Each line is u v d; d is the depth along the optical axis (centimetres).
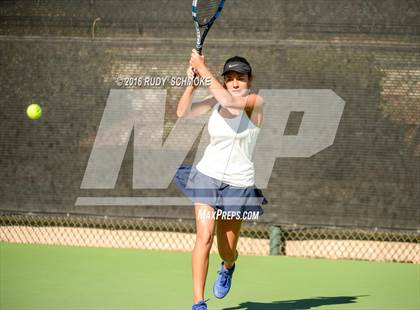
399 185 1477
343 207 1493
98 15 1569
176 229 1661
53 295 1158
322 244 1580
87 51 1577
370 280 1322
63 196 1595
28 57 1598
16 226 1689
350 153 1489
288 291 1227
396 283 1299
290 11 1495
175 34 1545
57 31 1585
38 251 1516
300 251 1556
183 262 1441
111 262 1429
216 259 1497
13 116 1611
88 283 1250
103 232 1683
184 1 1541
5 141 1616
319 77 1492
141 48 1558
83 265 1396
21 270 1342
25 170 1609
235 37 1512
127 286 1233
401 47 1467
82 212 1586
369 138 1484
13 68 1606
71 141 1590
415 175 1473
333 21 1484
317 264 1448
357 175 1489
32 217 1678
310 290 1237
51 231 1684
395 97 1475
